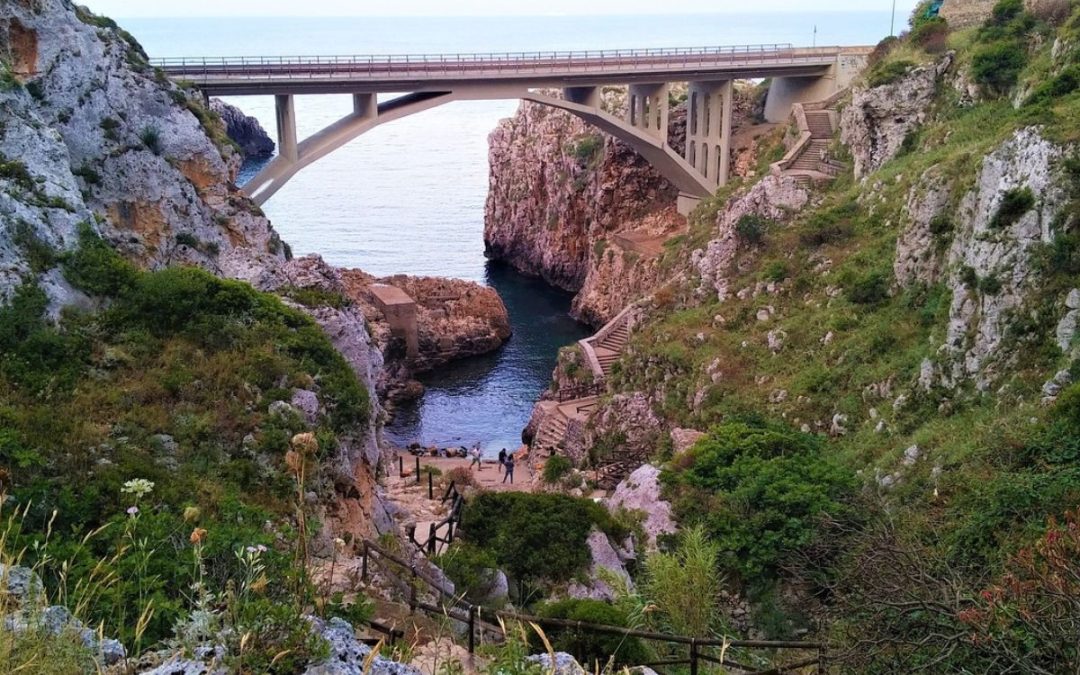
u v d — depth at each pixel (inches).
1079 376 918.4
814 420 1262.3
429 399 2196.1
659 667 543.2
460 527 825.5
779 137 2445.9
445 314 2508.6
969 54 1806.1
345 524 688.4
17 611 276.7
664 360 1587.1
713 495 950.4
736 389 1428.4
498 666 307.4
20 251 736.3
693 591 605.6
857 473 1047.6
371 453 840.3
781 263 1641.2
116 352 714.2
